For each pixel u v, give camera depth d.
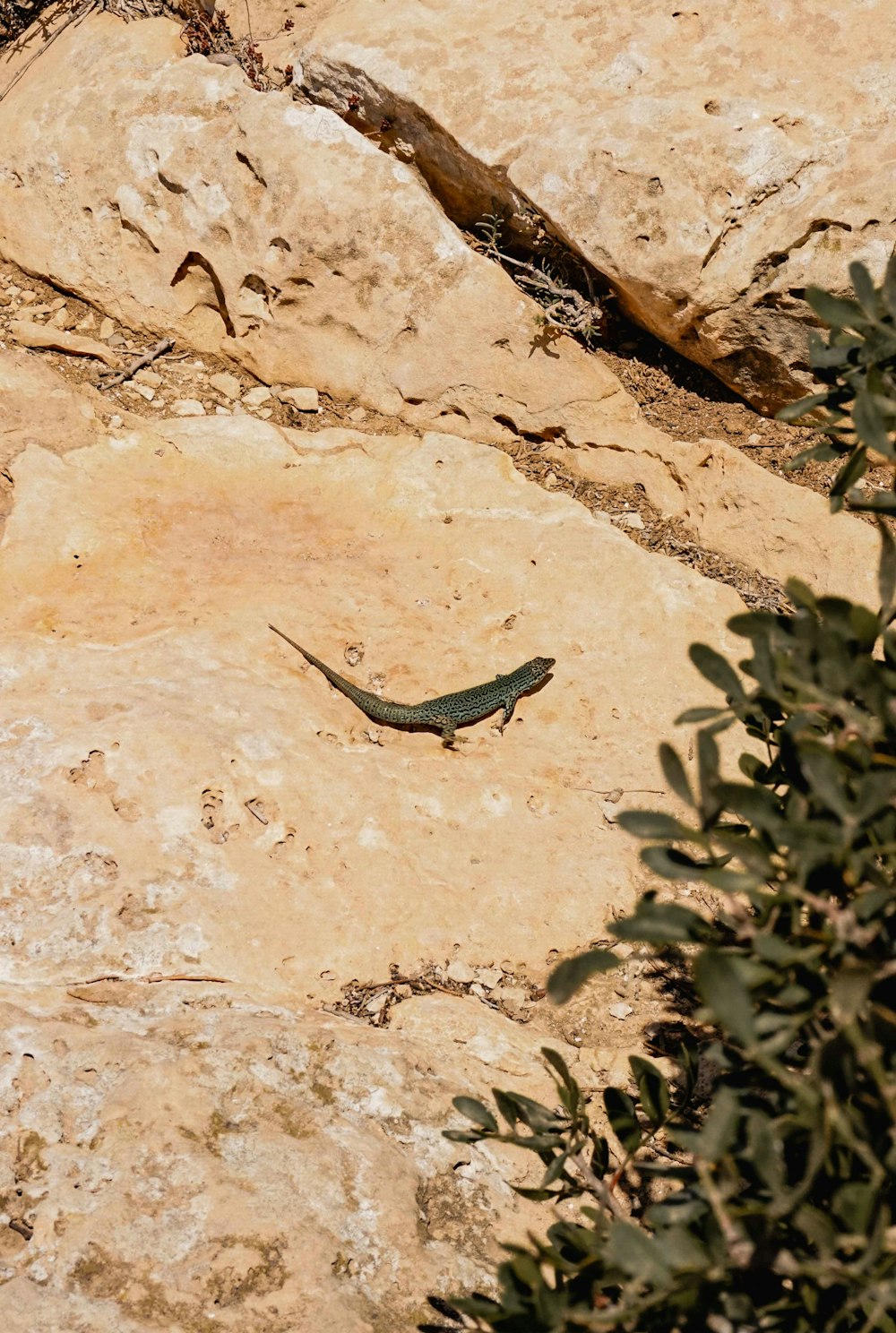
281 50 7.78
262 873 4.96
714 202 6.51
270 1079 4.17
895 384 2.77
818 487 6.88
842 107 6.57
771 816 2.29
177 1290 3.53
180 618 5.88
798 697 2.49
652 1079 2.98
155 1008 4.42
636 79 6.86
